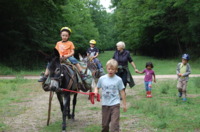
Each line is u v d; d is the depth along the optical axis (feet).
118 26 138.00
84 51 135.33
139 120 19.65
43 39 86.43
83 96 32.22
